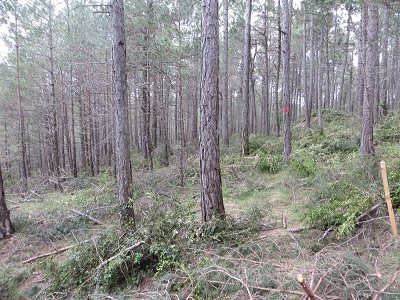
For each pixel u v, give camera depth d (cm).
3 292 507
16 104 1803
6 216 742
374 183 462
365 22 991
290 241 425
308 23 1898
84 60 1350
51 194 1196
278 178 828
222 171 967
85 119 1680
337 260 316
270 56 2558
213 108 480
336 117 1892
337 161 771
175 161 1358
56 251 626
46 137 1980
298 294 264
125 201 581
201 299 302
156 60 1054
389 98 2211
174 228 470
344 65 2227
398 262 315
